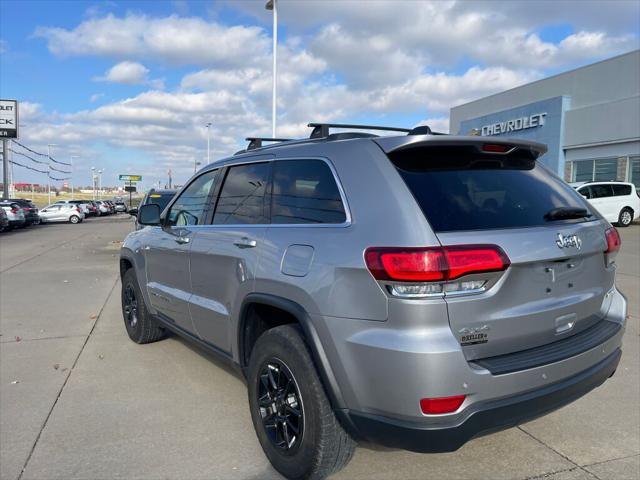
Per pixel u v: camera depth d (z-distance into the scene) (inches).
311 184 119.1
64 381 178.5
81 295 338.3
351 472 120.8
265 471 121.6
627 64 897.5
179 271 168.9
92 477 119.0
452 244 93.1
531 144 119.6
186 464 124.7
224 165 158.6
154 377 182.5
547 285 105.3
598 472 119.8
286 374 113.5
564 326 110.0
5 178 1932.8
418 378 90.4
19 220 1102.4
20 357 204.7
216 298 145.3
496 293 96.2
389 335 93.4
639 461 124.4
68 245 726.5
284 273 113.7
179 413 153.2
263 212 132.0
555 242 105.3
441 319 91.7
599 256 120.2
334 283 101.3
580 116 977.5
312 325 105.3
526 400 97.1
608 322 123.0
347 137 123.8
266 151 141.0
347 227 104.3
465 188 106.7
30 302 314.2
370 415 98.0
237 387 173.5
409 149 107.0
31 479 117.8
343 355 99.7
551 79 1059.9
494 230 99.3
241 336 132.6
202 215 161.6
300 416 109.9
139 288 209.0
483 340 96.0
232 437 138.4
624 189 768.3
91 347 218.1
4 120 1900.8
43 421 147.4
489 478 118.0
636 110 871.1
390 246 94.3
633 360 193.3
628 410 152.2
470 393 92.4
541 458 126.3
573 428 141.6
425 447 92.8
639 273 376.2
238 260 131.4
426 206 98.3
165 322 188.2
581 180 994.7
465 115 1339.8
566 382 103.8
